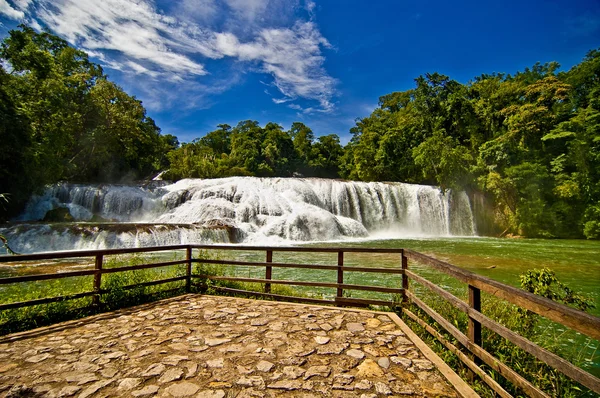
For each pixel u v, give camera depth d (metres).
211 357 3.72
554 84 33.19
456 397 2.92
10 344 4.10
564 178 28.20
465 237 27.53
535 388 2.22
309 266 6.17
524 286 5.00
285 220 22.58
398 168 47.31
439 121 42.53
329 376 3.28
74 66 34.03
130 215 25.47
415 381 3.20
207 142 77.31
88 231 16.17
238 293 6.78
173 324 4.90
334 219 24.64
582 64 39.41
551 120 31.64
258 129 78.38
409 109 55.16
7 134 19.45
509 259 14.95
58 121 26.78
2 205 21.17
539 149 31.36
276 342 4.18
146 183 31.14
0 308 4.47
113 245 15.98
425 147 35.84
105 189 25.62
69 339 4.28
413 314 4.88
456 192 32.09
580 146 27.91
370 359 3.69
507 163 30.39
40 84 25.56
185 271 7.71
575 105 37.28
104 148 33.38
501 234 29.67
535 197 28.00
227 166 56.56
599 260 14.68
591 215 26.25
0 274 10.66
